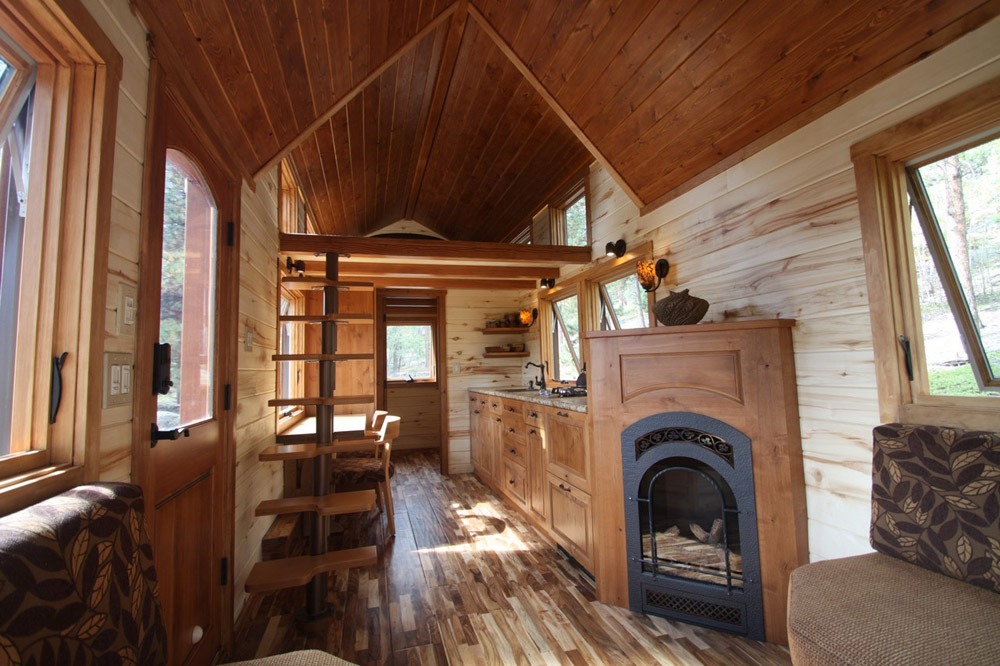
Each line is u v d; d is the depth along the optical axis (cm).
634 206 322
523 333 561
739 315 232
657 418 221
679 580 216
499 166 436
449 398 537
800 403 201
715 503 218
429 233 684
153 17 129
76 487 94
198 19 145
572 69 250
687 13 195
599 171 369
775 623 196
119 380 114
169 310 149
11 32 89
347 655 192
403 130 399
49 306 97
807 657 125
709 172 252
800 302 200
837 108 184
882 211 168
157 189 132
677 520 226
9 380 92
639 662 184
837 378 184
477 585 252
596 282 392
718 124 229
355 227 593
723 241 242
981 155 149
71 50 98
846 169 180
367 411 509
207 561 177
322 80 218
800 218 200
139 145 124
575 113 273
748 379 204
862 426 174
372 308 541
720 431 208
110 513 89
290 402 238
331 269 261
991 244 149
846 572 143
